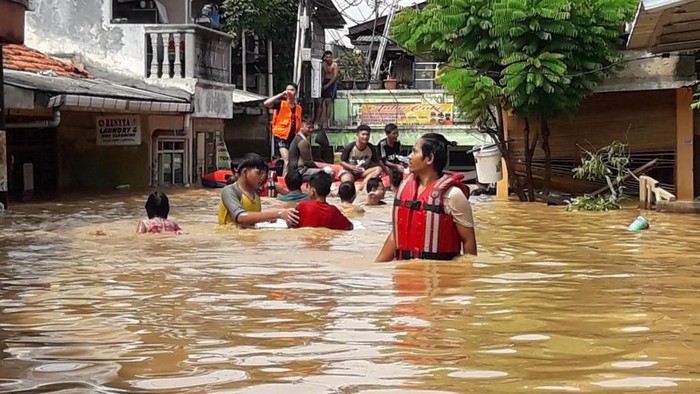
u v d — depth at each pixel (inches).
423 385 145.0
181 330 189.2
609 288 238.8
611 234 392.5
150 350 171.8
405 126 1056.2
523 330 185.6
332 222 392.5
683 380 146.7
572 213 511.5
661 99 619.5
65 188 702.5
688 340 176.1
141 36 791.7
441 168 291.1
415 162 289.0
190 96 771.4
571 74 578.9
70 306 218.2
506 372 152.5
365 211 508.1
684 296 226.5
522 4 564.4
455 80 591.8
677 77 600.1
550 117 605.6
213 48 834.2
